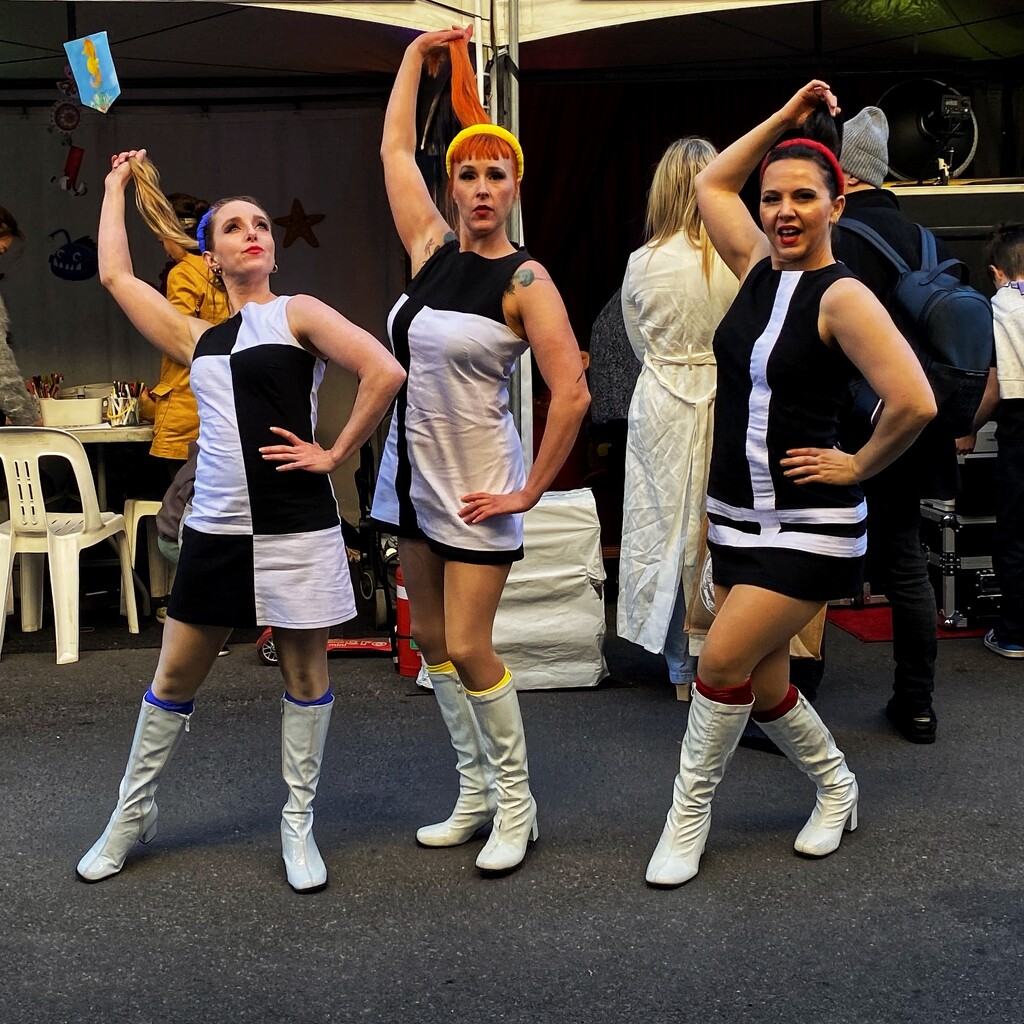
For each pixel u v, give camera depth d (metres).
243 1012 2.44
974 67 6.50
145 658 4.93
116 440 5.22
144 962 2.63
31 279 6.61
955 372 3.44
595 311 6.79
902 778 3.59
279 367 2.77
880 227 3.70
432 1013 2.42
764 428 2.77
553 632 4.40
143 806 3.03
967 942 2.67
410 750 3.86
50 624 5.46
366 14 4.24
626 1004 2.45
